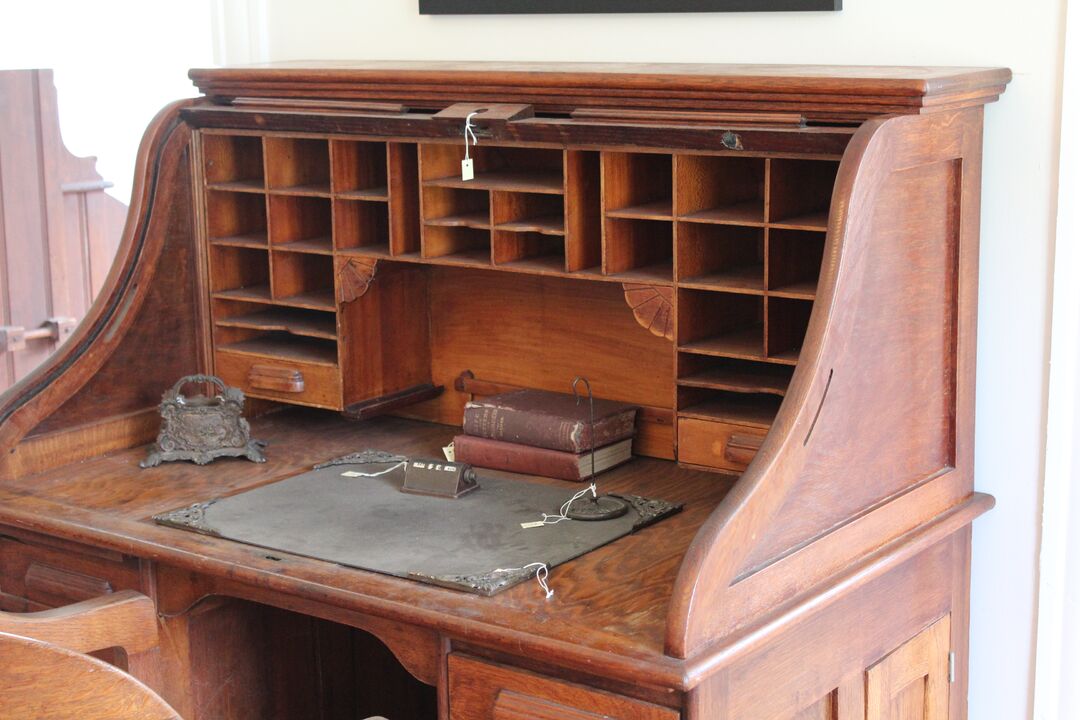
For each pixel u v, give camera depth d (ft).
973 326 8.32
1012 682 8.79
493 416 9.26
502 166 9.55
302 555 7.68
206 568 7.70
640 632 6.53
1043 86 8.02
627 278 8.34
